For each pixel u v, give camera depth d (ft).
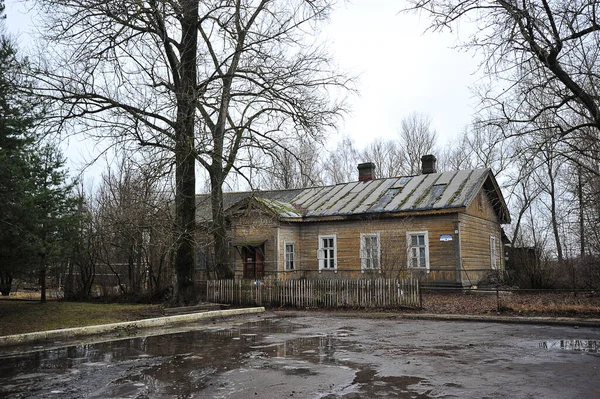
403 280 54.65
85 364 27.20
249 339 36.06
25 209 39.65
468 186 78.59
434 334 37.47
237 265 88.69
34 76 48.80
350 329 41.29
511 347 30.96
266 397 19.88
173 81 57.21
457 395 19.75
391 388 21.01
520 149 40.65
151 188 53.88
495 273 80.12
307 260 88.17
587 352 28.96
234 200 102.68
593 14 34.76
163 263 68.74
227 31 54.08
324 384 21.85
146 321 45.03
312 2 59.36
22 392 21.20
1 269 43.24
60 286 96.22
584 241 64.69
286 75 59.16
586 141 46.62
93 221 72.54
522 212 111.04
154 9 50.29
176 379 23.17
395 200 82.48
